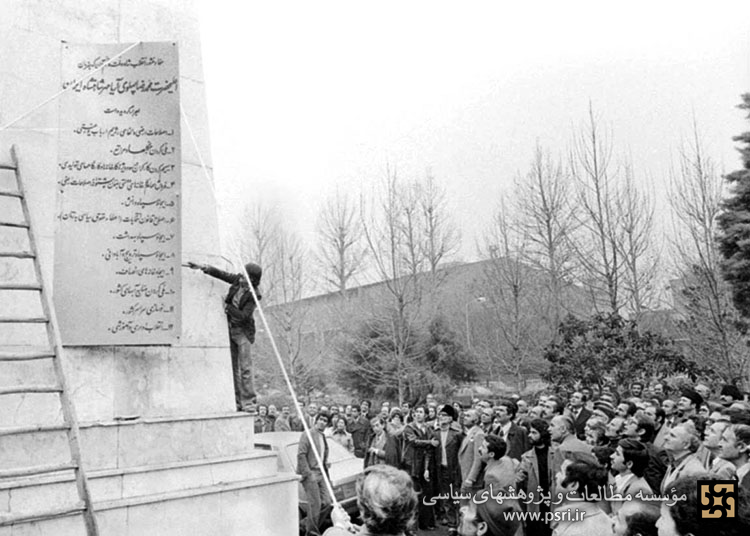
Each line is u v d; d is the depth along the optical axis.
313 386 32.22
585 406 11.21
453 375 29.77
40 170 6.39
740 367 18.12
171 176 6.71
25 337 6.07
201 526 6.35
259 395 30.97
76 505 4.12
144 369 6.72
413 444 10.72
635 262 22.69
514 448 9.13
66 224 6.43
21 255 4.90
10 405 5.78
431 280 30.73
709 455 6.48
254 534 6.78
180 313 6.54
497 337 26.81
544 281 26.48
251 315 7.68
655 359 15.75
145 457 6.41
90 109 6.66
